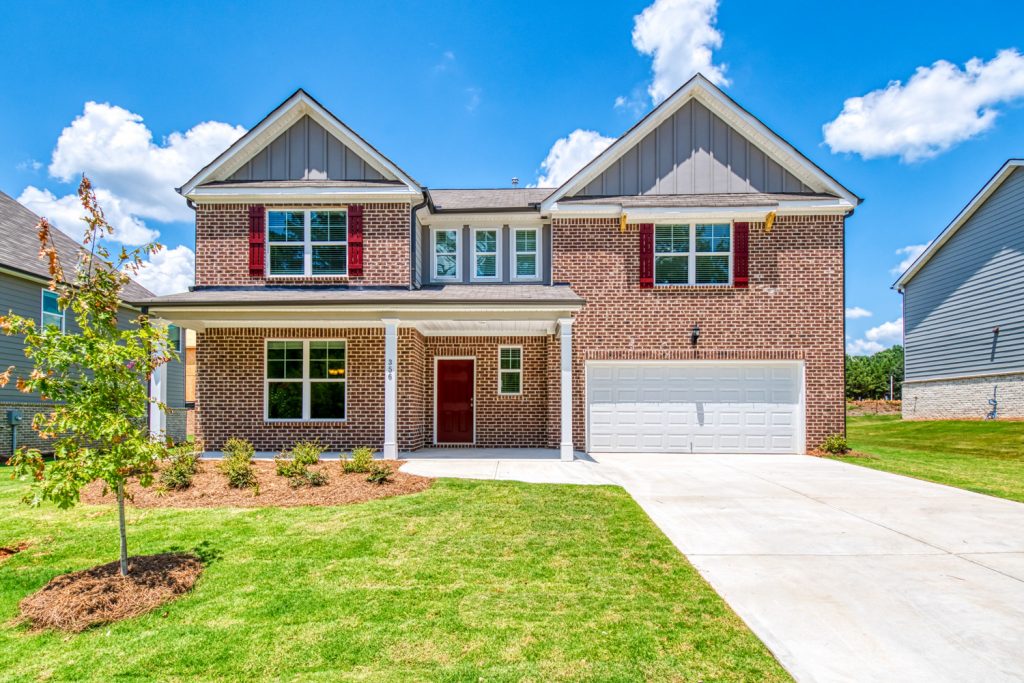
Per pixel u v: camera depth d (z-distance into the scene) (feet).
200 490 26.25
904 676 10.97
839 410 44.06
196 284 43.27
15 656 12.33
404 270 43.29
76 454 15.39
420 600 14.74
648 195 46.06
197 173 43.34
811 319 44.47
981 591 15.28
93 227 16.25
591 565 17.25
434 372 47.65
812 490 28.84
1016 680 10.84
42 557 18.24
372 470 28.99
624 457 41.98
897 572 16.76
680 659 11.69
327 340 43.45
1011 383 66.39
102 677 11.41
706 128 46.47
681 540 19.90
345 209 43.93
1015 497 27.58
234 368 43.19
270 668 11.59
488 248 47.75
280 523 21.53
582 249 45.32
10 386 46.98
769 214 43.88
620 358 44.62
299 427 42.93
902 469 36.76
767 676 11.00
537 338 47.62
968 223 73.61
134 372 16.34
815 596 14.93
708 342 44.57
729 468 36.37
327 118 43.96
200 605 14.65
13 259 47.91
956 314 75.46
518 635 12.80
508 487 27.99
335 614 13.98
